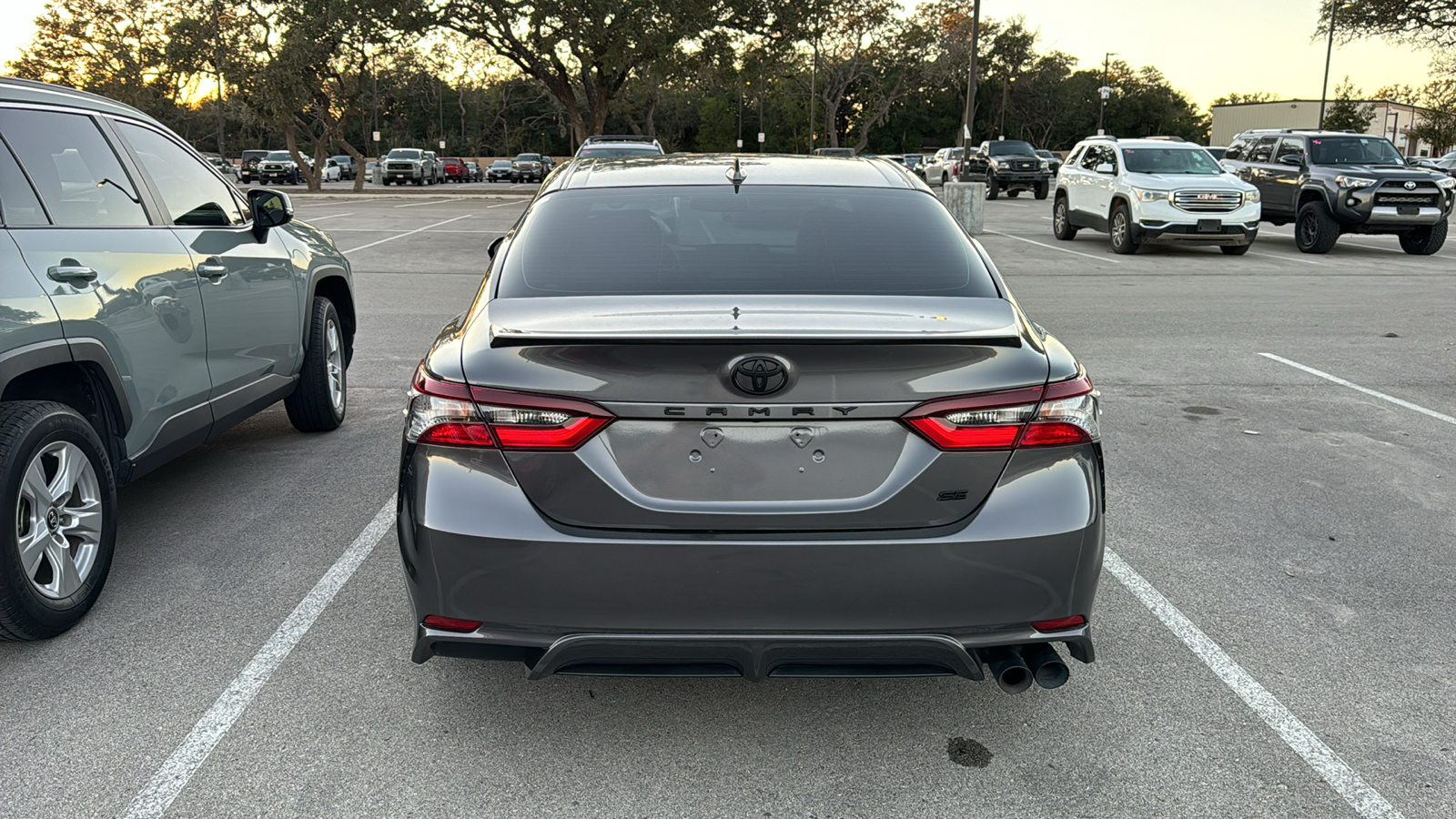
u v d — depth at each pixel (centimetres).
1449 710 312
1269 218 1905
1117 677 331
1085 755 287
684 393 248
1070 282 1348
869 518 252
